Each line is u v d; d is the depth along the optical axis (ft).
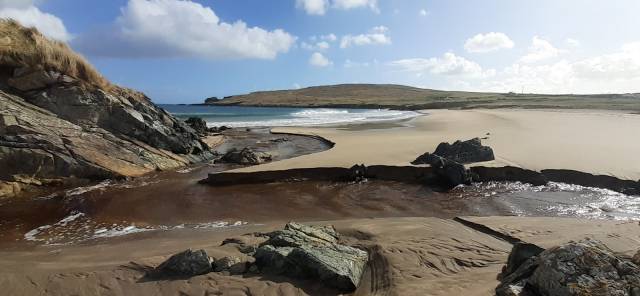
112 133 58.34
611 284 14.66
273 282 21.24
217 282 21.31
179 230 34.68
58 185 48.39
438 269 22.80
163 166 59.67
